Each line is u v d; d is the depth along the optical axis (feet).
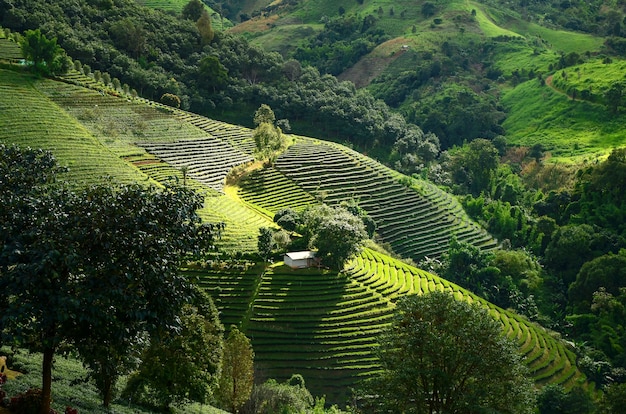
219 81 615.98
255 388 210.18
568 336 374.84
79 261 92.48
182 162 437.58
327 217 334.24
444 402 147.84
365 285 323.37
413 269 366.43
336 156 519.60
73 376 146.92
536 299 411.95
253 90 630.74
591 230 454.81
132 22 629.92
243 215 382.63
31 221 94.94
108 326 97.86
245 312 293.64
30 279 87.45
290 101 639.76
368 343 285.02
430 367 138.31
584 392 262.88
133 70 561.43
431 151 648.79
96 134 431.02
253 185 451.94
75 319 95.40
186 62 646.33
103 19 633.61
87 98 475.72
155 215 100.78
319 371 272.51
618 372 315.17
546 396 257.75
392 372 143.13
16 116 407.64
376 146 654.94
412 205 489.67
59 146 387.34
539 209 524.52
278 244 336.08
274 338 283.38
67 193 100.48
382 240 442.91
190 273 306.96
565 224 504.43
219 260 316.19
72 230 93.66
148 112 499.10
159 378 145.18
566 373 309.01
